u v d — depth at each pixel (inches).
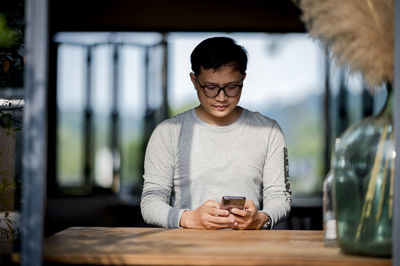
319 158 326.0
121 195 294.5
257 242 65.2
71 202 272.4
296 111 353.7
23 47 87.7
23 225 56.1
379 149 59.1
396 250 54.8
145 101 300.5
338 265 55.6
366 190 58.5
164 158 91.8
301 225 235.3
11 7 86.7
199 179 91.0
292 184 321.4
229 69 84.1
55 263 58.2
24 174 56.3
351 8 60.8
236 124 92.4
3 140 89.0
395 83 55.7
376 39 60.3
